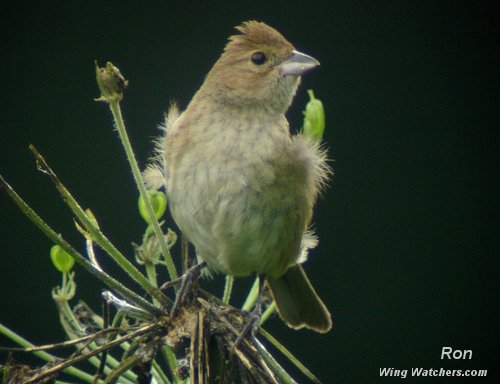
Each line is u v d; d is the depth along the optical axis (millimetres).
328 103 11266
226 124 6805
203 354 4781
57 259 5223
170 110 7293
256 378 4680
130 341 5203
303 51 11430
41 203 10477
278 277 7441
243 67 7008
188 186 6707
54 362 4574
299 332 10398
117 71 4965
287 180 6746
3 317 9922
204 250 6926
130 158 5043
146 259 5266
